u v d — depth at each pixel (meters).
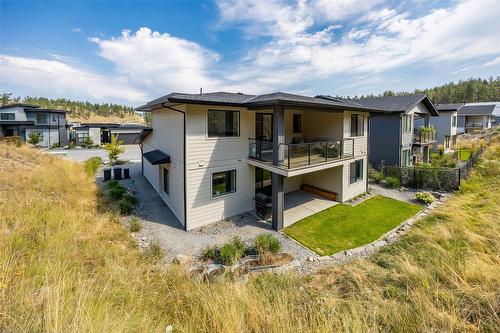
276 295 3.75
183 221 9.22
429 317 3.02
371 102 19.06
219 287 3.98
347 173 12.03
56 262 3.68
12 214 5.85
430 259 4.95
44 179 10.62
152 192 13.34
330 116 12.09
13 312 2.35
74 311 2.50
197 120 9.04
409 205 11.28
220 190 9.88
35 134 30.77
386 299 3.69
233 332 2.75
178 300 3.59
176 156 9.89
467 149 23.81
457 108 25.17
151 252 6.60
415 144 18.33
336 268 5.77
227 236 8.43
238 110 9.95
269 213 9.89
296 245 7.80
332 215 10.22
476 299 3.30
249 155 10.46
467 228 6.72
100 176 17.05
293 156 9.39
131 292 3.33
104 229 7.15
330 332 2.75
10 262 3.45
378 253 6.64
